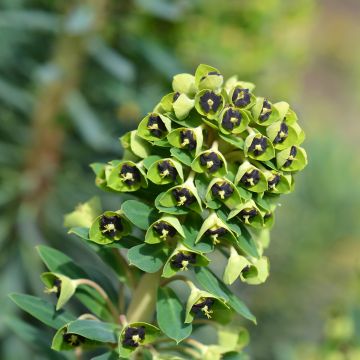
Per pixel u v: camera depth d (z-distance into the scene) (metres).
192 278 5.86
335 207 7.99
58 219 6.85
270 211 3.32
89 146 6.90
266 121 3.24
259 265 3.38
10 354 6.50
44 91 6.65
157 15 6.73
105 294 3.52
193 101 3.18
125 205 3.16
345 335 5.52
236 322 7.75
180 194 3.11
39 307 3.43
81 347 3.40
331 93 17.56
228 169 3.30
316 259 8.01
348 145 8.47
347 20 19.23
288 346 6.73
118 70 6.47
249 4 6.92
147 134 3.21
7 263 6.67
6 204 6.80
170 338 3.47
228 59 7.16
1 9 6.67
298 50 7.54
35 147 6.81
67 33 6.52
